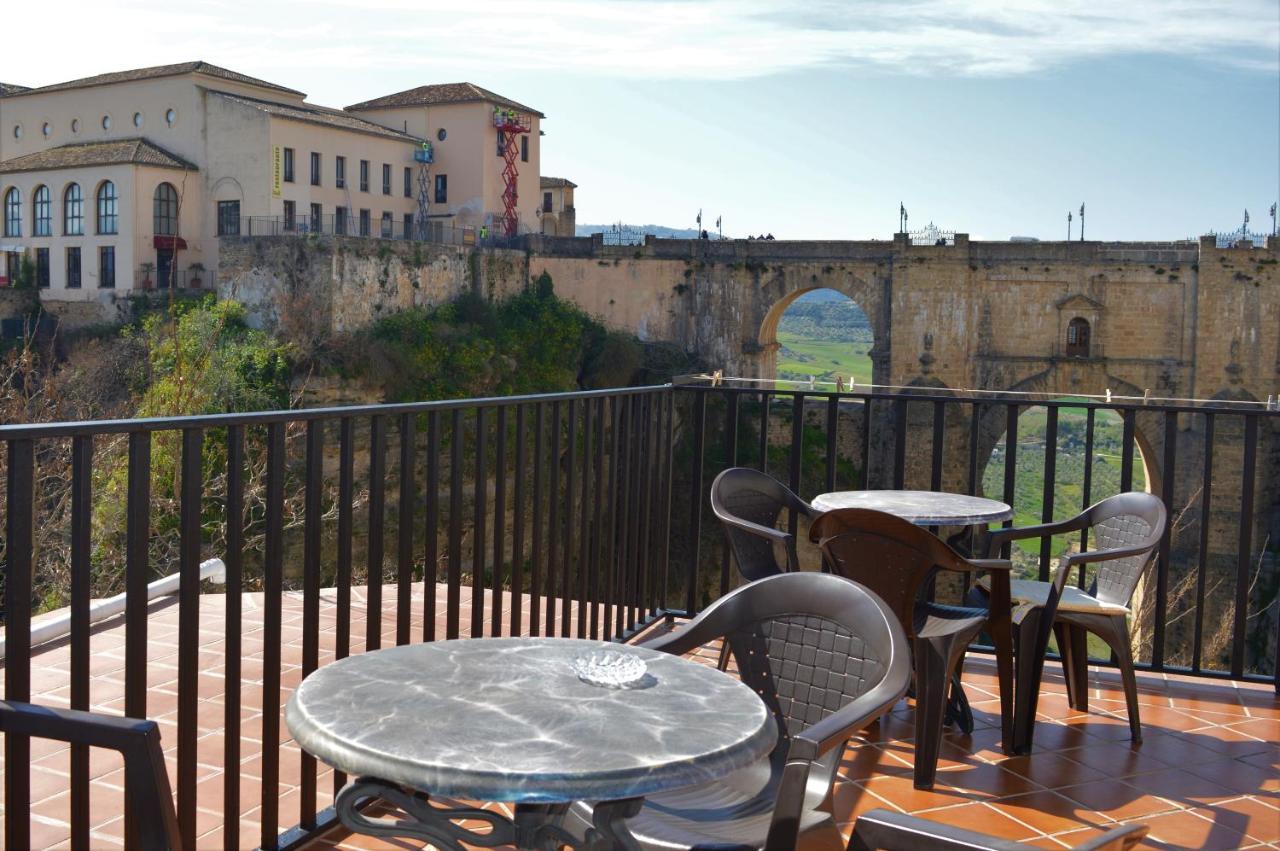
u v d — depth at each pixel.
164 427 2.63
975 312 41.50
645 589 6.04
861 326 130.75
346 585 3.38
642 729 1.99
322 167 46.69
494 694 2.15
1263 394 39.44
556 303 44.47
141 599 2.62
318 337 35.72
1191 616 39.00
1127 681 4.49
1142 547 4.36
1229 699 5.14
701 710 2.12
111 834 3.47
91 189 44.09
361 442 33.44
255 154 43.94
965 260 41.38
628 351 44.09
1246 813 3.85
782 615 2.94
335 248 36.03
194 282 44.81
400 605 3.64
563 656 2.45
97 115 48.00
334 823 3.48
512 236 48.34
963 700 4.56
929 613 4.39
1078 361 40.75
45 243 45.66
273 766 3.19
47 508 15.87
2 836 3.40
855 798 3.90
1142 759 4.34
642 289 45.03
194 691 2.81
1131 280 40.34
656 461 6.21
